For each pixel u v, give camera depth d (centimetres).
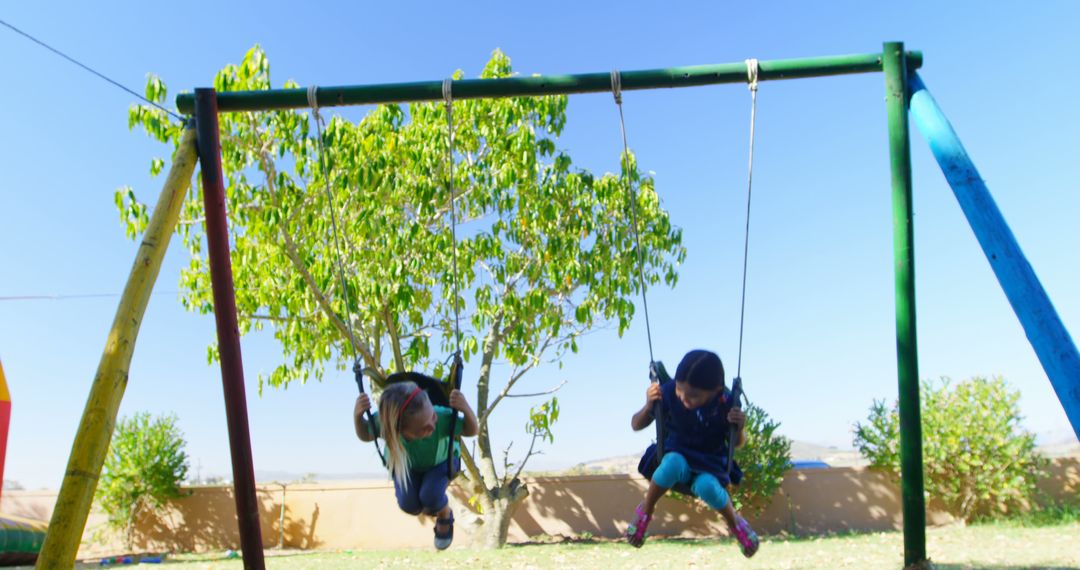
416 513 503
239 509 510
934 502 1323
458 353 542
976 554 786
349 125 1034
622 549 1057
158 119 961
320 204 1072
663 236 1211
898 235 557
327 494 1391
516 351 1180
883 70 563
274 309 1118
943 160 529
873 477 1362
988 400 1297
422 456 506
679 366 470
